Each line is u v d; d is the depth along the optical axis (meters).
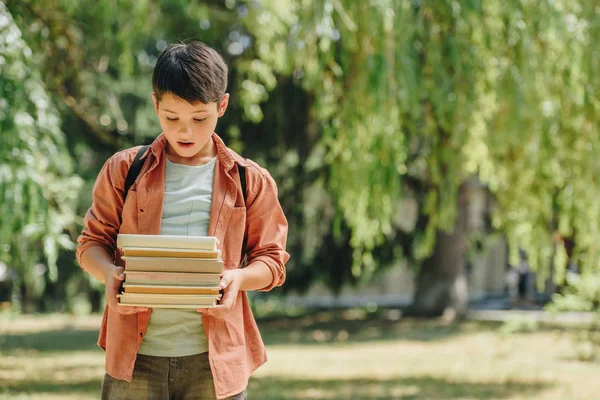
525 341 17.17
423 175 21.16
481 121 9.38
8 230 6.75
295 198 21.55
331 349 16.56
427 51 8.73
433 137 9.42
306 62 9.27
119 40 10.69
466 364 13.79
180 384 3.23
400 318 23.02
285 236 3.48
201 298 3.02
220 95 3.09
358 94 8.80
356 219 9.84
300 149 20.97
